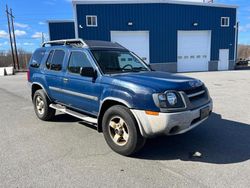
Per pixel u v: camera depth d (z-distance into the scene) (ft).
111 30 79.51
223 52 94.38
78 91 16.53
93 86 15.23
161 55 85.35
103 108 14.90
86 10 76.59
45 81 20.06
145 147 15.02
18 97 34.94
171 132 12.68
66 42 19.25
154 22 83.05
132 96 12.94
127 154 13.69
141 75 14.71
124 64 17.25
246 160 13.08
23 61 167.12
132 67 17.38
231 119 20.75
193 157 13.57
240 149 14.52
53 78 19.02
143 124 12.69
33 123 20.62
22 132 18.29
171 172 11.91
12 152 14.52
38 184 10.97
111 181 11.14
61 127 19.35
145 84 12.97
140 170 12.16
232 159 13.24
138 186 10.69
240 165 12.51
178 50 87.61
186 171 11.98
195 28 88.53
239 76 61.98
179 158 13.48
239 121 20.13
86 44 17.03
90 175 11.71
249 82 47.88
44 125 19.97
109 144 14.47
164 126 12.22
